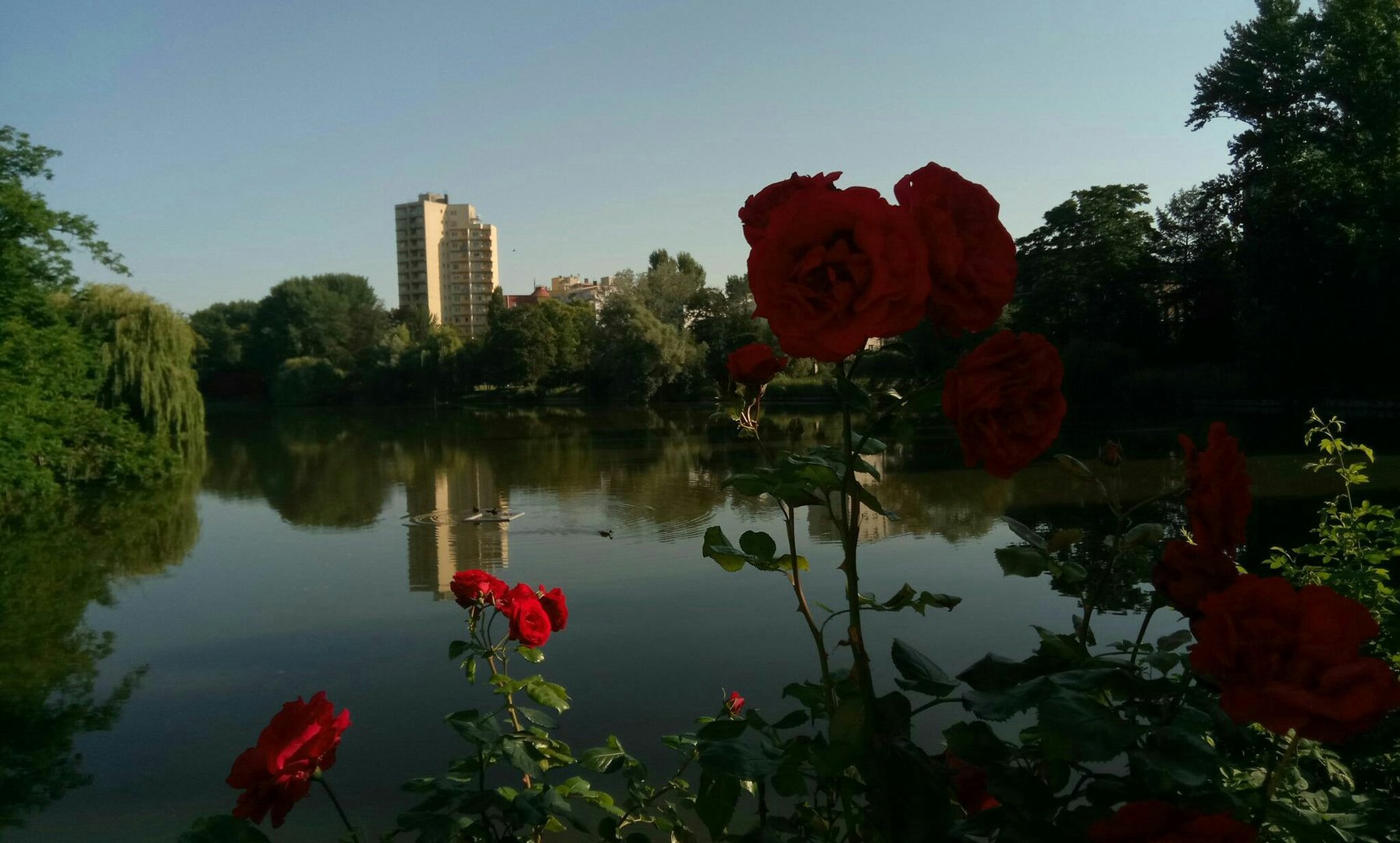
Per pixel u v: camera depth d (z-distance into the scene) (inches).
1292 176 1112.8
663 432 1469.0
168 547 598.9
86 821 215.5
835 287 40.1
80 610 428.8
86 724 280.8
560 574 471.8
